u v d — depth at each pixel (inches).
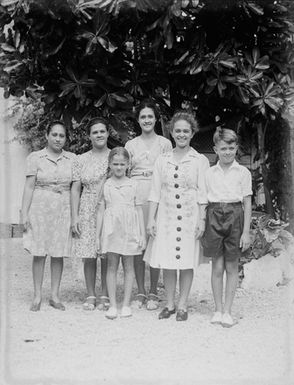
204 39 240.2
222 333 178.4
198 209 197.6
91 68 241.4
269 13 244.4
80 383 135.6
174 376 140.1
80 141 343.0
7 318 189.6
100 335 176.1
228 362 150.6
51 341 168.9
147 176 212.4
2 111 372.5
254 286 239.5
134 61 251.4
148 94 257.4
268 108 251.6
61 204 208.4
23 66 245.8
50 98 245.6
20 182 389.4
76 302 219.5
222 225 188.9
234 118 263.7
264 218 252.4
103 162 209.5
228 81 237.5
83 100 239.8
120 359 153.6
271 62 249.3
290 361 149.2
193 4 221.6
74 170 210.7
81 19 226.5
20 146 404.8
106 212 200.8
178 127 198.8
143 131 215.2
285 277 241.1
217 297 191.8
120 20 237.9
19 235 376.2
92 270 209.0
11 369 143.7
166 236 197.8
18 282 249.8
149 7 227.5
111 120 250.2
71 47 240.1
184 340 171.5
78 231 208.4
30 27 233.0
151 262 198.8
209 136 277.9
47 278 263.1
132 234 199.8
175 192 198.2
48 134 208.7
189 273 197.0
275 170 281.3
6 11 235.0
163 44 241.3
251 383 135.2
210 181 192.4
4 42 244.4
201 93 259.1
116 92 243.3
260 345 165.2
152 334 177.6
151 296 211.9
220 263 191.2
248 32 248.7
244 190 191.0
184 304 196.5
